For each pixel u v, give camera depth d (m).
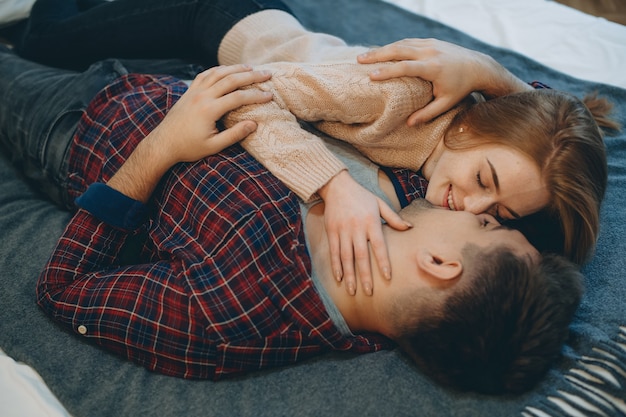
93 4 1.50
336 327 0.81
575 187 0.82
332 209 0.85
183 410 0.79
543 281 0.74
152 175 0.89
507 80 1.01
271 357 0.81
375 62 0.93
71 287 0.85
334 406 0.77
